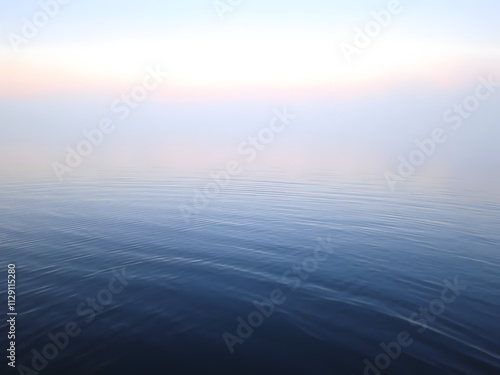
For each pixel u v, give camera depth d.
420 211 11.64
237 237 9.18
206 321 5.25
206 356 4.45
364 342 4.75
